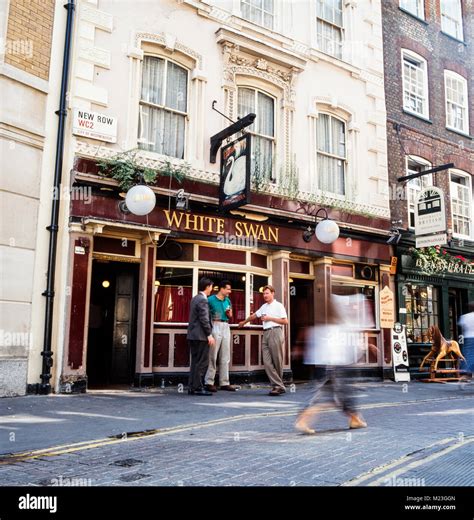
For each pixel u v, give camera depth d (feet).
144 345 30.40
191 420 20.27
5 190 26.13
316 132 41.65
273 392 28.76
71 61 29.71
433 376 42.37
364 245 42.27
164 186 31.42
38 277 27.09
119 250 31.30
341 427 19.71
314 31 41.96
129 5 32.19
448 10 57.00
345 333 19.67
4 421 19.22
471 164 54.60
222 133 33.19
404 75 50.52
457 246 50.49
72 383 27.12
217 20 36.19
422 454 15.26
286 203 37.24
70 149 28.81
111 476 12.60
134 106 31.71
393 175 46.55
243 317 34.91
